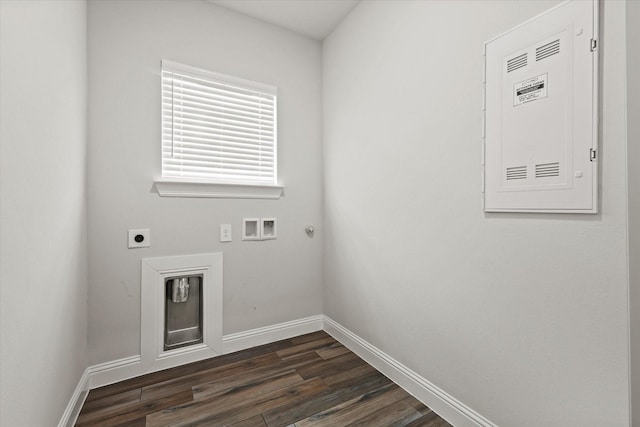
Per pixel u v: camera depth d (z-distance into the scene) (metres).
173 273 1.88
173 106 1.88
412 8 1.57
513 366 1.14
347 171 2.14
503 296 1.17
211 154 2.01
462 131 1.32
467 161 1.29
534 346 1.07
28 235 0.92
